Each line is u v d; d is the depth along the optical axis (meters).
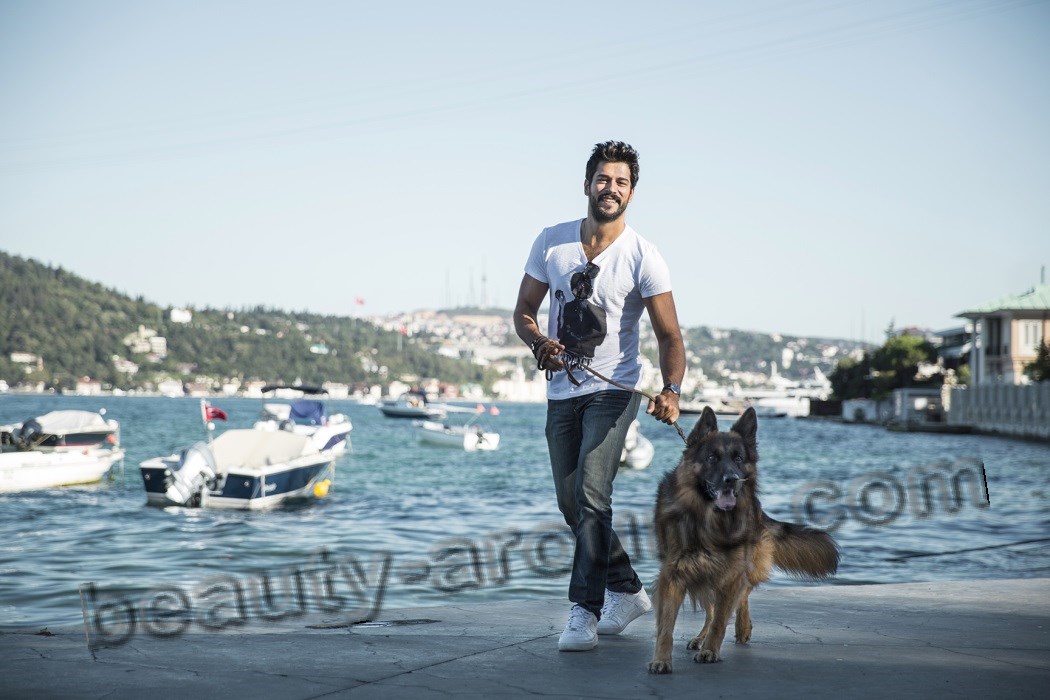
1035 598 6.61
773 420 154.00
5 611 11.64
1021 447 62.38
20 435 32.56
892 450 59.09
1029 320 83.94
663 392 5.07
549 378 5.42
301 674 4.35
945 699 3.90
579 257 5.29
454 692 4.04
